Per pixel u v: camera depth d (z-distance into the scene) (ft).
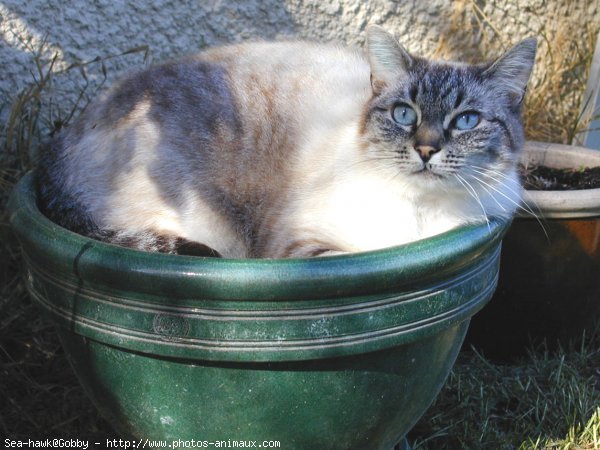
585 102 4.49
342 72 3.17
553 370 3.47
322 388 2.48
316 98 3.06
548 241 3.43
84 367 2.59
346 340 2.42
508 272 3.47
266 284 2.34
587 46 4.61
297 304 2.38
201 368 2.44
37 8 3.66
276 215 2.90
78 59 3.76
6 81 3.69
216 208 2.95
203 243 2.89
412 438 3.24
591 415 3.29
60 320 2.54
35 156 3.56
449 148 2.75
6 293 3.43
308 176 2.92
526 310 3.52
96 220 2.87
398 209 2.81
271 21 3.96
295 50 3.22
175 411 2.51
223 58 3.12
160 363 2.45
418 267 2.42
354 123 2.97
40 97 3.69
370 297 2.41
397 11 4.14
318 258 2.38
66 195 2.88
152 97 2.95
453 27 4.25
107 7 3.74
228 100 3.00
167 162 2.90
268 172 2.97
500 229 2.68
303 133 3.00
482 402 3.29
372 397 2.54
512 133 2.86
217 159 2.95
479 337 3.61
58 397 3.28
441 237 2.50
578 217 3.41
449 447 3.20
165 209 2.89
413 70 2.85
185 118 2.94
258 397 2.47
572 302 3.53
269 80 3.06
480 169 2.80
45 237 2.50
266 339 2.39
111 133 2.92
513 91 2.86
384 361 2.50
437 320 2.52
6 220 3.44
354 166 2.85
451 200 2.83
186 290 2.36
